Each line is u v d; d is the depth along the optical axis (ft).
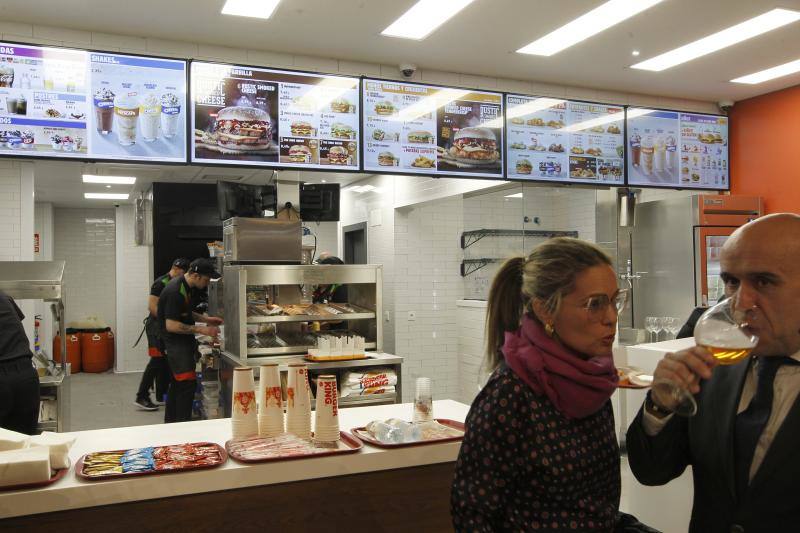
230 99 15.89
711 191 22.66
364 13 14.84
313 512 7.41
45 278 15.46
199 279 19.16
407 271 25.12
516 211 21.11
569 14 15.10
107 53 14.92
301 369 8.54
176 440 8.35
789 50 17.72
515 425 4.70
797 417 4.55
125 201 37.22
